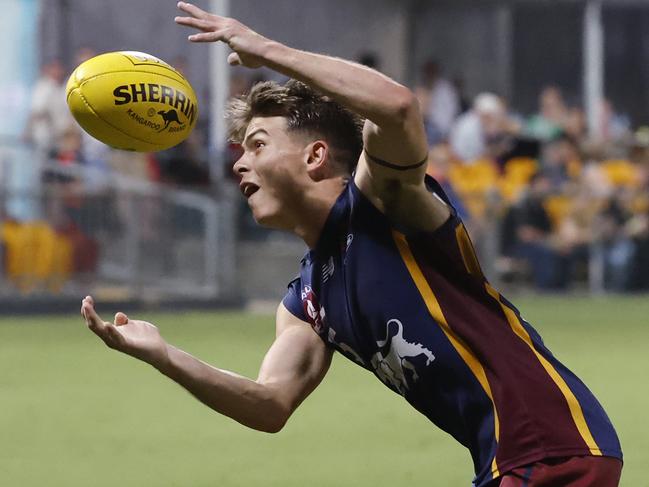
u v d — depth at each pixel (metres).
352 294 12.65
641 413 29.53
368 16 73.75
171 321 54.59
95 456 24.72
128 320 12.37
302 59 11.83
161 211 58.19
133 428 28.08
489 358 12.36
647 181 69.75
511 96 78.25
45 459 24.39
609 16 79.88
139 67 12.48
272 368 13.57
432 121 69.31
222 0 66.06
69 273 56.03
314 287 13.17
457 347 12.41
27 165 54.81
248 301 61.53
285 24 70.56
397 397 32.44
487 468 12.49
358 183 12.53
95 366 39.78
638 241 69.38
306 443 25.92
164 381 36.16
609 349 43.69
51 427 28.19
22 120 60.88
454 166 66.00
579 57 78.50
